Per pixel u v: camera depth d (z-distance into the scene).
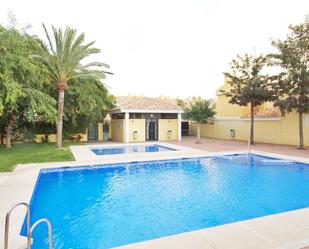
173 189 9.57
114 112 25.47
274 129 21.91
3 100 11.26
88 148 18.72
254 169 12.73
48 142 23.84
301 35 16.55
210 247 4.24
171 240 4.52
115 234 5.94
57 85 17.91
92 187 9.85
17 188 8.05
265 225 5.18
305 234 4.75
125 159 13.61
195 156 14.82
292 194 8.89
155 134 25.97
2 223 5.43
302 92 16.56
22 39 11.87
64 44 17.12
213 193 9.06
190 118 22.62
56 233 5.95
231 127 26.78
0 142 22.70
